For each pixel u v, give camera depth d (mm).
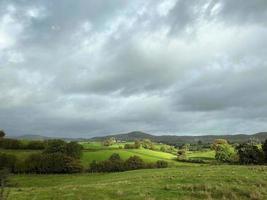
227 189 33375
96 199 31094
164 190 34406
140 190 34531
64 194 33562
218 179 38969
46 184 70625
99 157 117000
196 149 188875
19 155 106500
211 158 128375
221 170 49219
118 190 34438
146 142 177875
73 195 32844
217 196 32062
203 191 33031
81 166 98938
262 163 93562
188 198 30812
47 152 106500
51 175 91000
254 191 32469
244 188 33656
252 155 95125
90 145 148000
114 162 101625
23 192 35969
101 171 100000
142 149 152250
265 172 43406
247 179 37781
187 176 42656
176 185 36406
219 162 108812
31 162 97062
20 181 77062
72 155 108688
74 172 97625
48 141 123500
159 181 40656
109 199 30828
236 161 99625
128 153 130250
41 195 33500
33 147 122312
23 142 123250
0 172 16922
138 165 103000
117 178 62906
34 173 95625
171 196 31891
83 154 120812
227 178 39031
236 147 100875
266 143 94125
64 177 84438
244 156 96250
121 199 30922
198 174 44625
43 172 96250
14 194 34500
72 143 111125
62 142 110188
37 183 73125
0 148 119938
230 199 30828
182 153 147000
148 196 31688
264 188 33844
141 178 48500
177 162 117812
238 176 39844
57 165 96812
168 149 172750
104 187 37062
